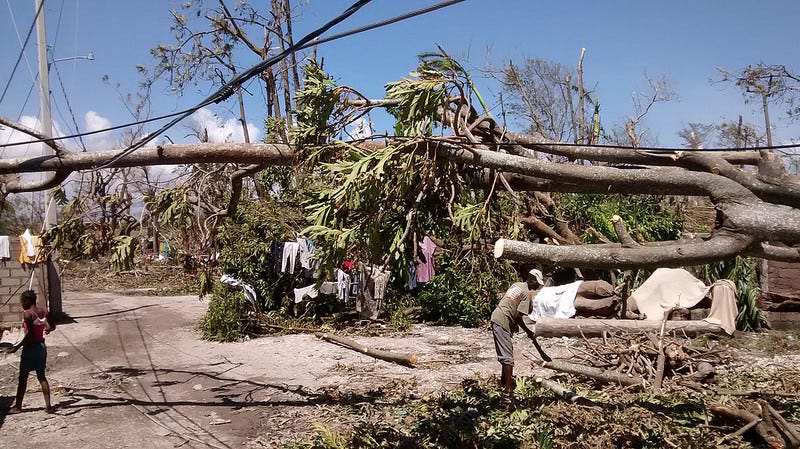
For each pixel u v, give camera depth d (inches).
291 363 427.5
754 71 622.2
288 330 552.7
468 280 516.7
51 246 350.9
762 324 526.0
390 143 262.8
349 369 402.6
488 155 241.1
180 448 259.4
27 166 314.5
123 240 332.5
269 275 591.8
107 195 342.0
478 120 279.7
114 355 467.8
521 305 323.6
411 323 585.0
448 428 261.3
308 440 262.2
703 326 468.4
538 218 510.6
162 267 1152.2
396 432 262.5
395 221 269.1
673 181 208.2
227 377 388.8
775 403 288.2
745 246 190.5
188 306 796.0
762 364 395.9
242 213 573.6
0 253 563.2
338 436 260.4
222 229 568.7
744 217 189.8
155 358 454.3
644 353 358.0
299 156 302.4
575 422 253.4
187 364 431.5
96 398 341.1
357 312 596.7
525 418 269.0
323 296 597.9
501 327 320.8
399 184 245.9
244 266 573.6
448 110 274.5
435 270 580.7
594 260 191.2
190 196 363.6
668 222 590.6
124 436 274.8
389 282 566.6
